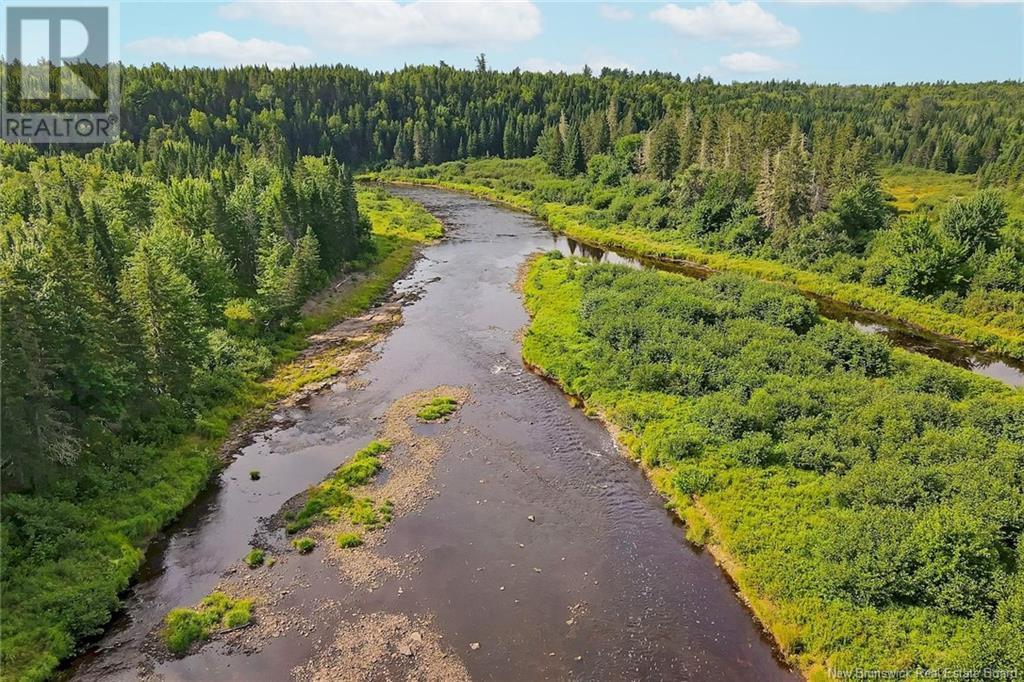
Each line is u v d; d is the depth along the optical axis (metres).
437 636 34.16
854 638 32.44
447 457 50.91
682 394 57.22
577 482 47.97
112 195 90.62
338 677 31.83
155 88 181.38
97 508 41.47
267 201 90.56
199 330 58.69
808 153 133.12
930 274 86.25
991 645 29.52
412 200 167.50
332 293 88.62
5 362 38.47
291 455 51.38
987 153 177.12
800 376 57.72
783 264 104.50
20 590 34.22
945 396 54.62
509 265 108.06
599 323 71.00
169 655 33.00
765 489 43.94
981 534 35.00
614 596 37.09
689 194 127.81
